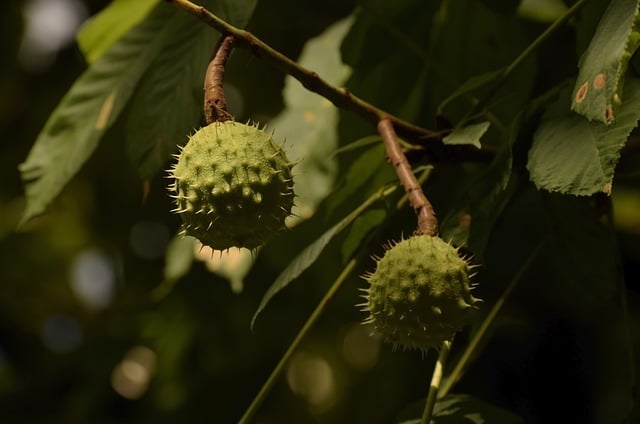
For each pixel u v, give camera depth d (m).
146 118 1.47
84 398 1.76
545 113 1.39
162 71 1.46
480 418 1.42
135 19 1.57
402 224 1.56
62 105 1.51
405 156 1.42
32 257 2.20
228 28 1.39
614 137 1.35
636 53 1.36
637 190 1.70
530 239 1.56
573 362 1.65
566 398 1.65
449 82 1.54
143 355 1.75
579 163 1.35
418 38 1.55
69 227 2.16
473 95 1.52
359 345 1.88
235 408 1.76
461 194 1.42
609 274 1.49
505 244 1.57
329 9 1.69
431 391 1.41
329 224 1.50
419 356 1.69
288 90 1.58
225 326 1.70
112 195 1.88
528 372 1.66
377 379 1.71
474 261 1.49
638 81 1.36
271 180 1.37
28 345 2.16
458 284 1.36
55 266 2.27
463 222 1.42
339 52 1.56
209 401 1.76
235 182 1.36
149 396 1.76
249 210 1.36
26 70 1.97
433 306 1.35
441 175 1.55
